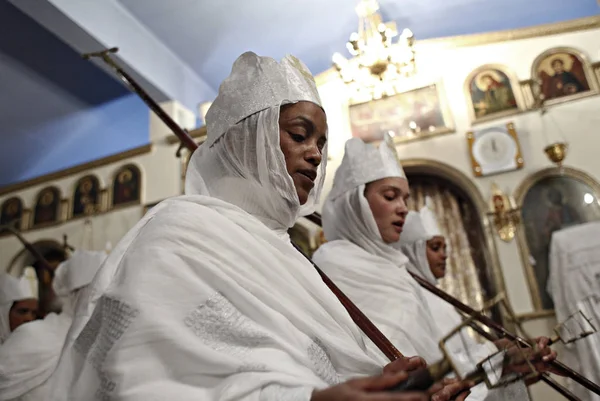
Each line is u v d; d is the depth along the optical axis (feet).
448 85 24.88
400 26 29.17
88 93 30.86
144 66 28.50
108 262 4.00
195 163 5.39
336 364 4.02
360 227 8.13
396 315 6.70
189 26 29.40
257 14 28.76
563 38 23.81
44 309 29.86
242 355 3.45
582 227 18.03
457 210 23.75
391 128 24.95
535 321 19.90
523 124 23.09
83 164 31.55
